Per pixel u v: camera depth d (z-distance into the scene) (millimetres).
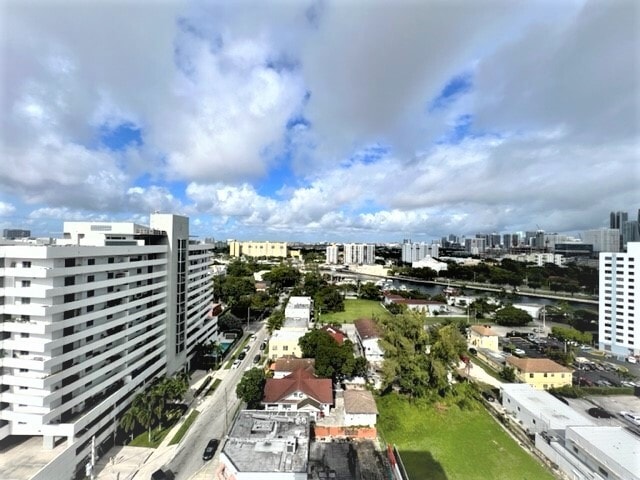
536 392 57156
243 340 93312
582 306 146375
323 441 46625
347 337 91500
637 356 81750
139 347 53125
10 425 37062
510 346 88312
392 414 54000
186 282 67188
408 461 42906
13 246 37625
